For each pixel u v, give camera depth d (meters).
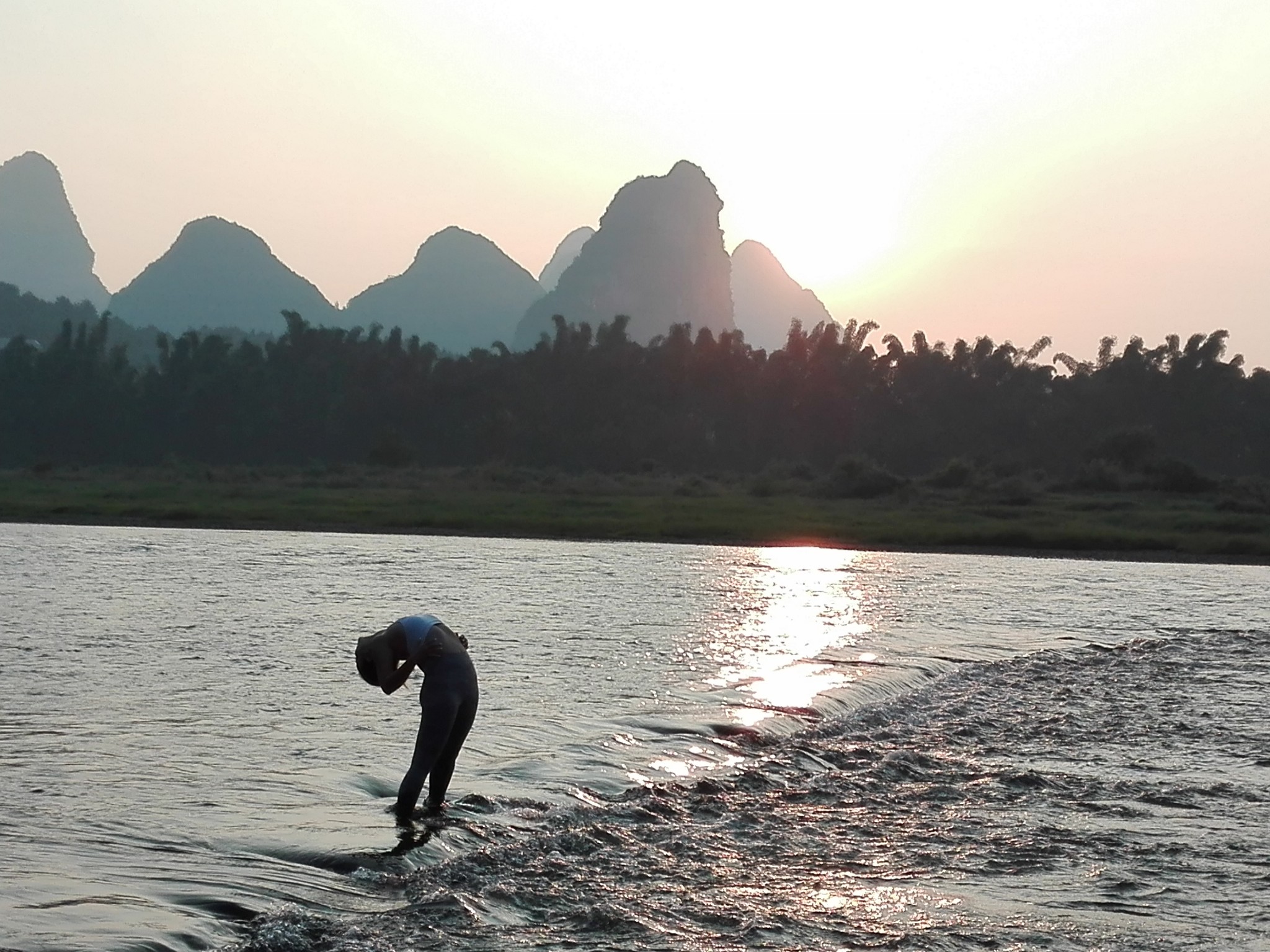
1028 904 7.91
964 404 103.50
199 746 11.19
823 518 58.78
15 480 78.44
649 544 46.94
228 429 107.31
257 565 31.42
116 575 27.61
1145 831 9.61
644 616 22.00
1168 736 13.32
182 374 110.75
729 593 27.09
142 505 56.34
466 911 7.43
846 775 11.16
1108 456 83.81
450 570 31.14
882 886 8.22
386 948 6.84
